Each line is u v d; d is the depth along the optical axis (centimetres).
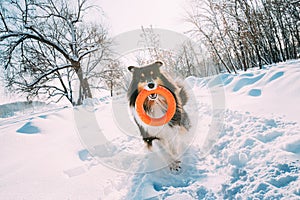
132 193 254
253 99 499
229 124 407
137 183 279
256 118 375
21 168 315
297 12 1330
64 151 391
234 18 1131
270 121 343
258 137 309
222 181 248
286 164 223
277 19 1450
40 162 336
